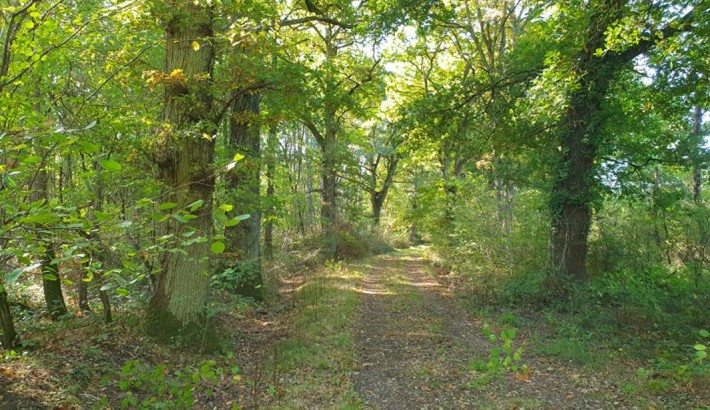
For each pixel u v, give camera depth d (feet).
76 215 7.36
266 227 54.54
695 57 27.20
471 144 46.11
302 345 25.85
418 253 102.06
